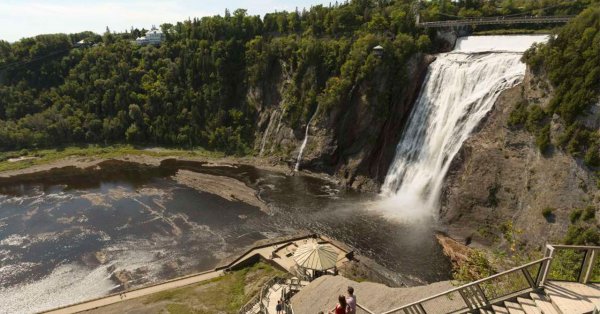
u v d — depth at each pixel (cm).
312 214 7188
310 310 3516
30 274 5619
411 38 8806
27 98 13925
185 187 8938
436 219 6638
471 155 6369
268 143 11212
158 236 6638
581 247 1788
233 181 9175
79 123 13000
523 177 5625
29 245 6450
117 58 14800
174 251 6150
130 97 13450
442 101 7669
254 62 12462
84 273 5616
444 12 10475
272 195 8225
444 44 9388
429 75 8181
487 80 6844
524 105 5888
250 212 7462
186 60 13662
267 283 4522
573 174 4909
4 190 9038
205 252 6100
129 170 10319
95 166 10700
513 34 8444
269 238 6444
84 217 7481
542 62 5734
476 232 5812
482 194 5978
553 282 1838
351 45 9944
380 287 3597
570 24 5509
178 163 10869
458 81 7419
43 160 11312
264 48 12019
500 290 2434
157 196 8431
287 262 5478
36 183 9469
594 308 1589
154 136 12719
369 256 5656
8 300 5038
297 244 6019
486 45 8469
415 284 4934
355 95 9194
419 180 7456
